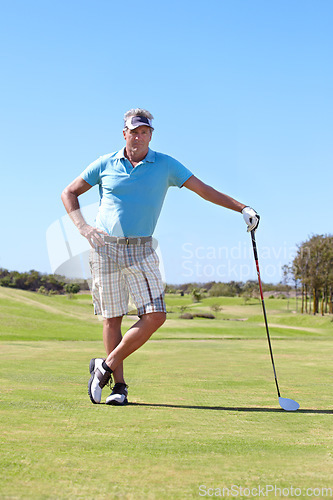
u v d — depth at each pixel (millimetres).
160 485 1487
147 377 4328
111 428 2312
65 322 17484
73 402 3033
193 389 3670
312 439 2137
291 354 6781
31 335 12297
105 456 1810
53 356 6035
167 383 3965
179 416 2652
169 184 3598
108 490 1440
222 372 4703
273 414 2756
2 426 2303
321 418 2646
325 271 36969
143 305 3340
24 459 1746
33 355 6168
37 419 2484
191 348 7918
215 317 31953
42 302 20922
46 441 2023
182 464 1716
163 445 1991
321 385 3920
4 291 22125
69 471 1616
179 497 1384
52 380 3914
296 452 1903
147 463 1726
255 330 19984
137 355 6598
